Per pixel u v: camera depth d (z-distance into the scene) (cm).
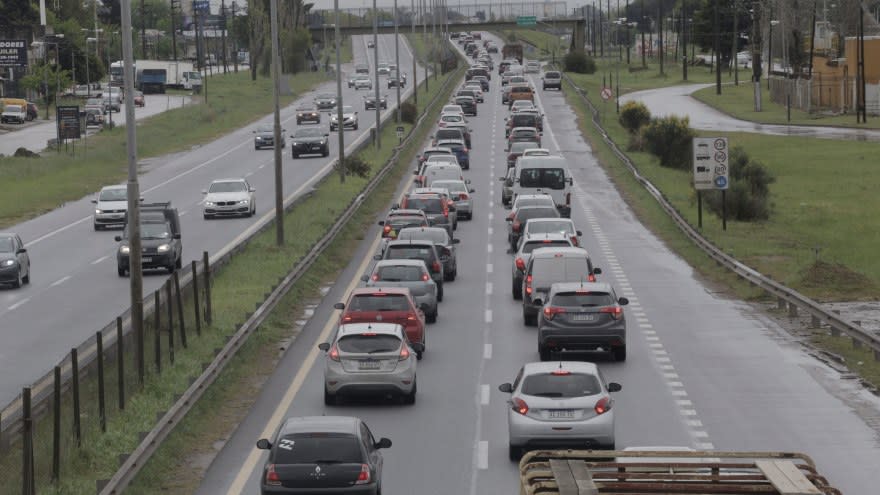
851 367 6681
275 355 7150
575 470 2492
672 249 11856
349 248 11988
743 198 14100
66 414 5356
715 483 2458
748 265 10781
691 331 7831
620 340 6744
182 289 8419
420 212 11669
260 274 9775
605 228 13425
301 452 3816
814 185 17400
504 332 7844
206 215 14475
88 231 14100
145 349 6900
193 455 4984
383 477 4600
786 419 5491
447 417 5612
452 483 4503
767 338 7569
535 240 9244
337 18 17162
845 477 4534
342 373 5744
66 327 8188
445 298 9312
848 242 12338
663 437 5159
